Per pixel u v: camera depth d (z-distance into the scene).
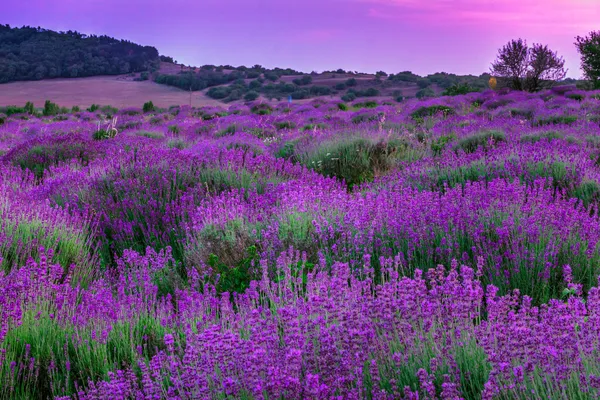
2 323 4.83
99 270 7.52
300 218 7.47
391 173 11.86
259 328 4.17
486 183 9.59
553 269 5.85
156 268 6.86
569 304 3.90
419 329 4.11
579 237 6.39
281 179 11.04
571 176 9.20
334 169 12.86
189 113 34.81
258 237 7.37
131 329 5.04
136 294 5.90
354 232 7.18
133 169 10.80
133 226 8.78
